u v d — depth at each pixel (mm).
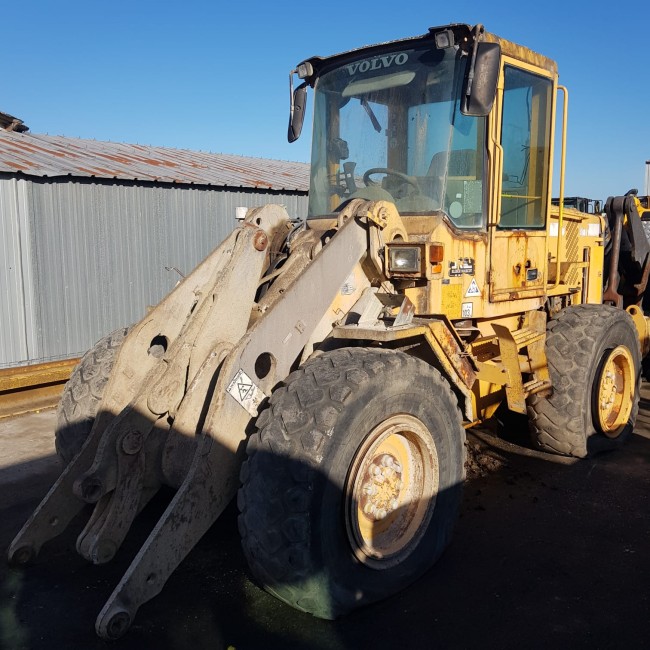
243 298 3404
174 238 9258
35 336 7926
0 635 3053
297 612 3215
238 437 3096
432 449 3459
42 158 8594
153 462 3252
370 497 3250
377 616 3184
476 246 4070
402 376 3215
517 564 3664
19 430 6141
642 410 6566
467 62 3666
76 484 3049
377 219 3611
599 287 6223
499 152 4082
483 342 4457
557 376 5004
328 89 4402
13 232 7602
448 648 2943
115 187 8523
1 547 3848
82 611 3240
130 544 3875
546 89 4582
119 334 4414
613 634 3047
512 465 5105
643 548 3842
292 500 2836
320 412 2934
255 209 3969
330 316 3564
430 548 3479
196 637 3023
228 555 3754
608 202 7004
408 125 3980
